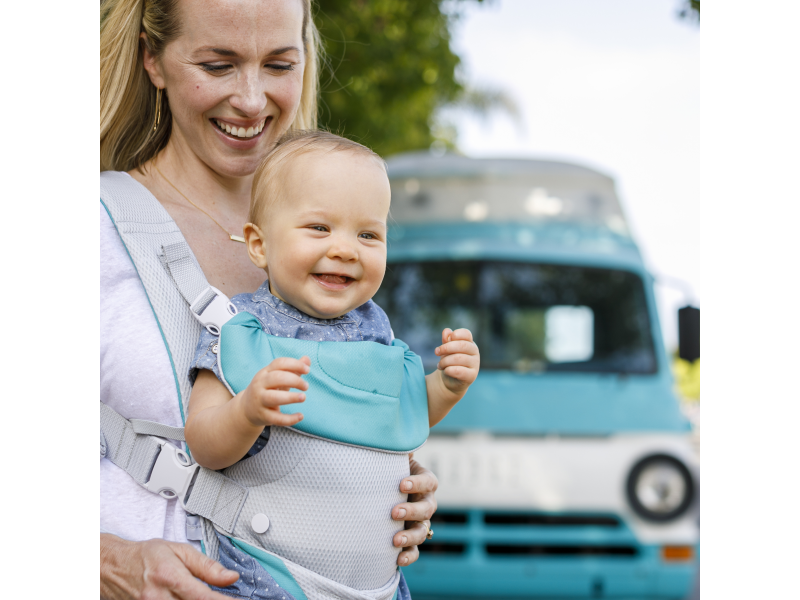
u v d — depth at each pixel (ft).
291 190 5.27
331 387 5.03
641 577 13.30
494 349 15.75
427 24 29.12
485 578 13.42
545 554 13.58
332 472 4.97
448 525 13.85
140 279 5.38
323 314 5.30
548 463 13.82
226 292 5.86
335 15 26.30
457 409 14.52
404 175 17.83
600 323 15.94
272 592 4.82
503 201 17.42
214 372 4.99
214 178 6.26
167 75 5.96
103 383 5.30
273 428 4.93
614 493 13.64
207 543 5.06
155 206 5.68
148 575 4.80
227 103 5.86
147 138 6.51
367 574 5.14
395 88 29.71
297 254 5.16
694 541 13.44
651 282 16.35
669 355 15.70
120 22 6.25
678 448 13.92
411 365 5.72
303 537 4.93
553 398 14.66
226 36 5.77
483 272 16.34
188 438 4.94
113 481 5.18
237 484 5.01
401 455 5.36
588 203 17.51
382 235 5.44
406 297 16.39
